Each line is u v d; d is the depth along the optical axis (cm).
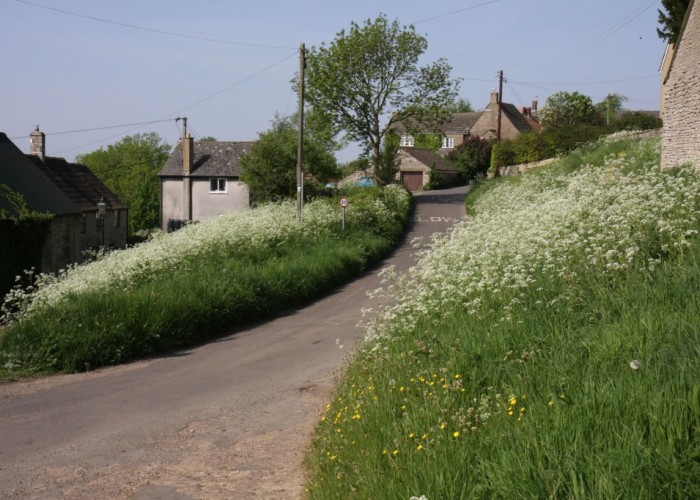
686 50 2153
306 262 2133
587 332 684
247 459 744
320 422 792
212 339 1538
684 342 562
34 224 2695
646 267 831
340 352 1276
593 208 1133
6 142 3572
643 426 441
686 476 384
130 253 1977
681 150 2172
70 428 897
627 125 5353
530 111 10031
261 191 4381
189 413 943
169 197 6088
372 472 511
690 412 439
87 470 733
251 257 2092
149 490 666
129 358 1371
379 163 5844
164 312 1463
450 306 936
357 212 3288
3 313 2419
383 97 5722
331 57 5634
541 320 751
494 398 582
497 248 1051
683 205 988
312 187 4344
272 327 1627
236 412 937
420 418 583
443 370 666
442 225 4094
